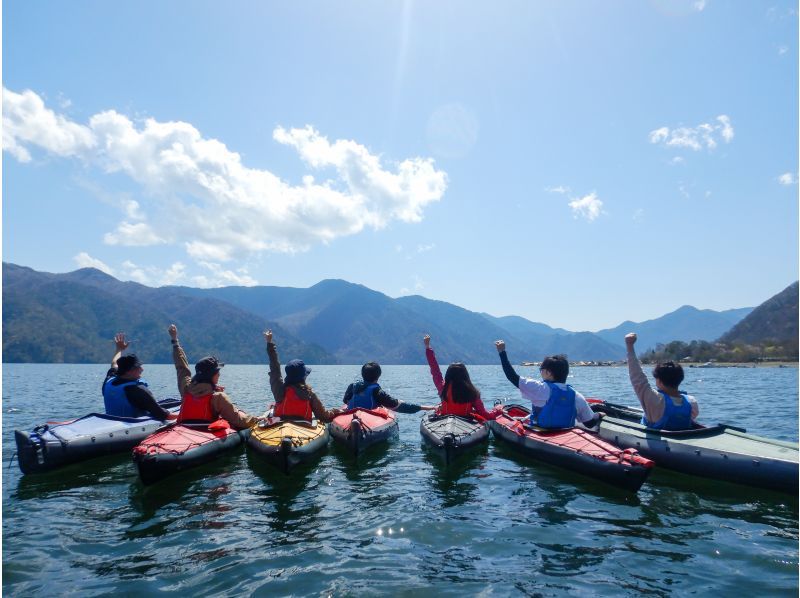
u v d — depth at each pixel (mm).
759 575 3979
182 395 8250
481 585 3834
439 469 7562
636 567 4145
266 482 6797
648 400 7367
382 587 3799
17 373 66000
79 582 3879
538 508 5684
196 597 3641
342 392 24656
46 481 6781
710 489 6301
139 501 5941
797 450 6211
